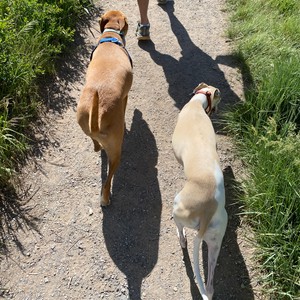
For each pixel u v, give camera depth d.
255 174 1.50
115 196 1.49
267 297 1.25
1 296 1.22
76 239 1.37
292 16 2.21
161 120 1.77
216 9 2.41
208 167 1.19
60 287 1.26
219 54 2.11
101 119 1.26
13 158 1.54
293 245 1.27
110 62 1.42
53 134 1.66
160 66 2.02
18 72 1.69
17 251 1.32
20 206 1.43
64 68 1.94
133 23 2.25
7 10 1.84
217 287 1.28
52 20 1.97
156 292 1.26
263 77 1.82
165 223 1.43
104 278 1.28
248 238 1.36
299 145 1.41
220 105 1.84
